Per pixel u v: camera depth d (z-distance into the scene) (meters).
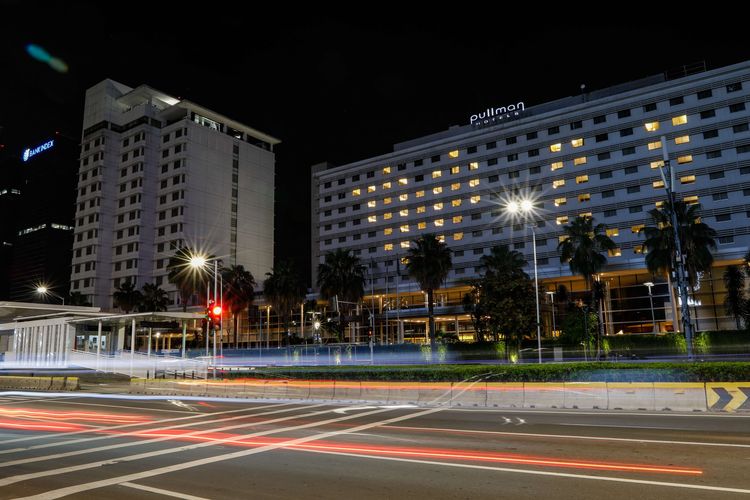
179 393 31.48
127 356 39.12
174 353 66.94
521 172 85.12
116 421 17.92
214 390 30.03
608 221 76.25
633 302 65.12
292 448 12.06
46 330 41.59
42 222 137.75
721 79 71.50
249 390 28.70
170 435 14.45
